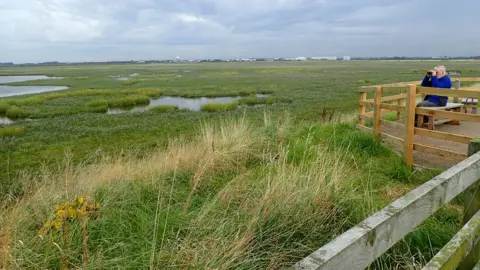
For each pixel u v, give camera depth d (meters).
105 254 3.10
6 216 3.65
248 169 6.02
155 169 5.68
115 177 5.48
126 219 3.82
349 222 3.82
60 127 18.44
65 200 4.08
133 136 15.87
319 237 3.58
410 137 5.85
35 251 3.00
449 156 5.42
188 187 5.12
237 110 24.55
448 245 2.05
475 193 2.85
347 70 92.69
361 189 5.04
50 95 35.75
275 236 3.42
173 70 112.94
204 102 31.89
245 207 3.92
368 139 6.95
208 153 6.09
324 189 4.11
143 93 38.34
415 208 1.81
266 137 7.37
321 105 25.97
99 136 15.98
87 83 58.19
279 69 105.56
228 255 2.83
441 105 8.20
